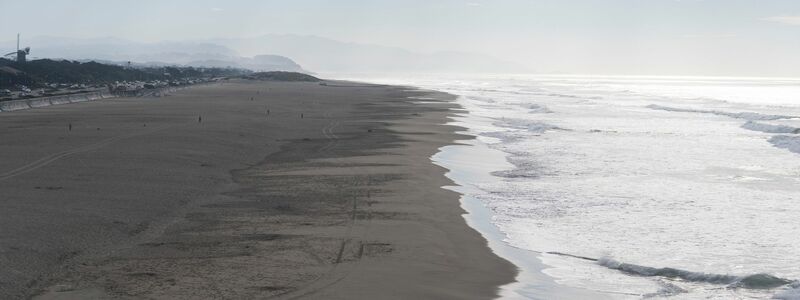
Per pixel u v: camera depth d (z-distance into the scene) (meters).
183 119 58.78
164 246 20.00
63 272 17.25
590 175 34.47
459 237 21.78
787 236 22.39
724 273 18.30
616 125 65.31
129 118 59.22
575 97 127.12
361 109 79.50
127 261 18.41
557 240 21.67
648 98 128.62
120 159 35.03
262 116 65.00
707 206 27.11
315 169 34.69
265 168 35.03
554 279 17.92
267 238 21.12
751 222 24.41
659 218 24.84
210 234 21.50
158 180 30.08
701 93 163.12
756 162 40.34
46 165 32.75
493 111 81.31
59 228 21.12
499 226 23.38
